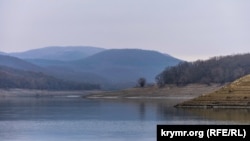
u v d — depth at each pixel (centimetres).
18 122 14850
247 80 19488
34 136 11531
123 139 10944
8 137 11375
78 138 11144
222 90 19525
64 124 14150
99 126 13500
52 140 10894
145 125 13562
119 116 16850
